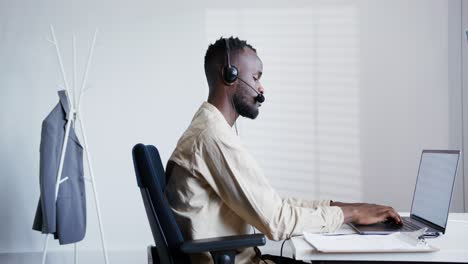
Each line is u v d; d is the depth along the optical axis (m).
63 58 3.64
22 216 3.62
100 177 3.62
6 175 3.62
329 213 1.33
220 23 3.65
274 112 3.64
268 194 1.29
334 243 1.15
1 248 3.60
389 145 3.62
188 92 3.66
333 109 3.62
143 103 3.65
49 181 2.71
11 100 3.62
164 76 3.65
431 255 1.10
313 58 3.64
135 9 3.65
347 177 3.62
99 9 3.64
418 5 3.63
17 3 3.62
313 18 3.63
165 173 1.42
